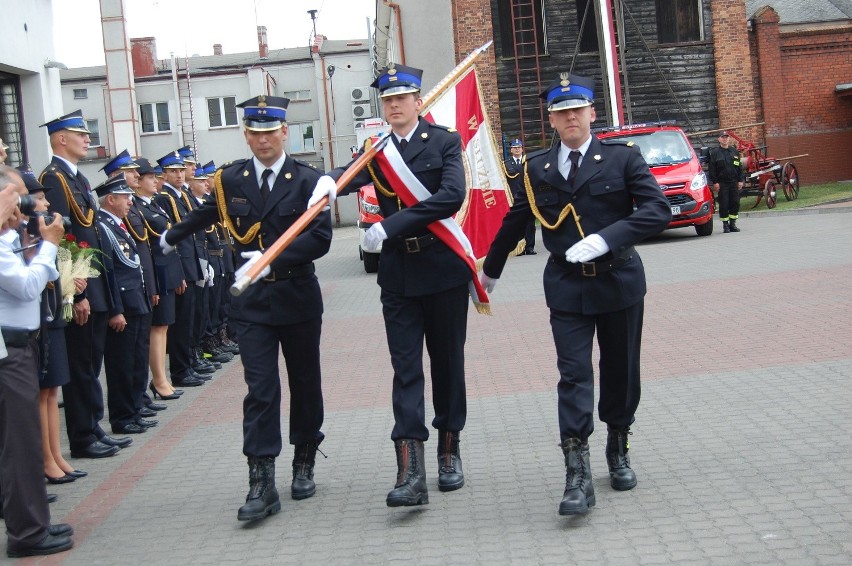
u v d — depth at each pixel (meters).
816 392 7.55
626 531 5.01
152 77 47.16
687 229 23.80
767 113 31.77
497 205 7.12
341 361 10.93
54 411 6.95
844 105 32.06
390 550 5.02
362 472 6.59
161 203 10.21
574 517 5.28
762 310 11.38
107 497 6.45
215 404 9.34
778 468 5.82
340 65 47.97
